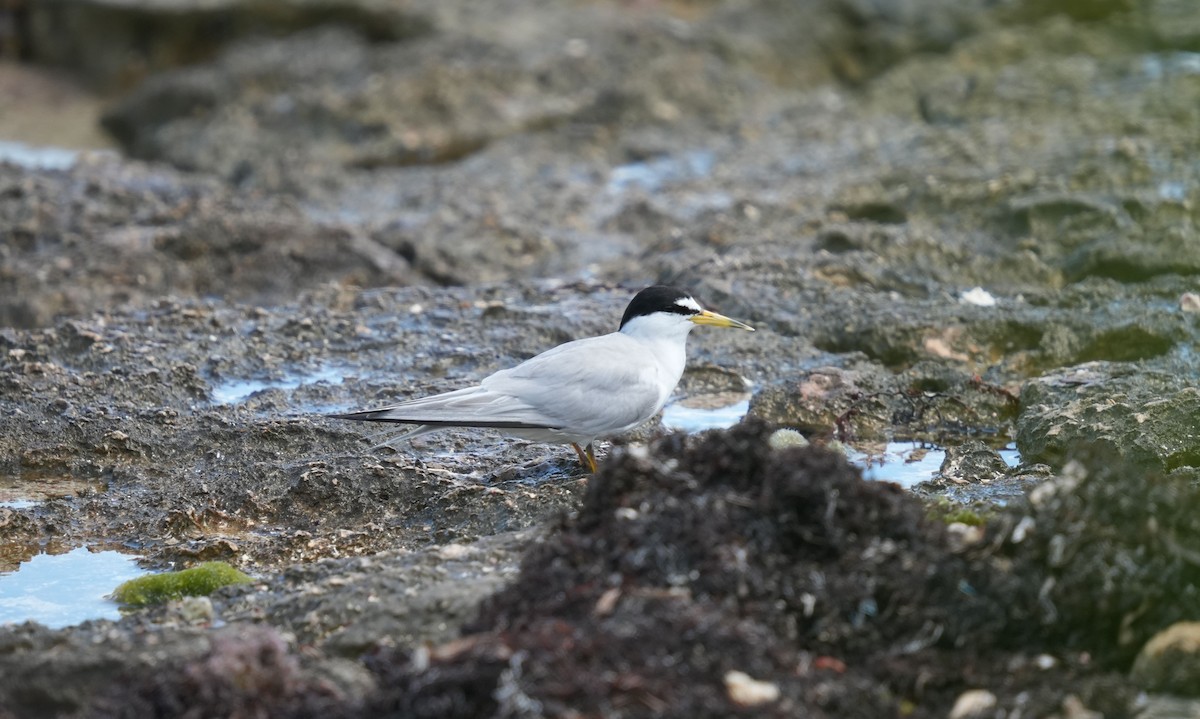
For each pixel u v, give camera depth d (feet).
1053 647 24.43
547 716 21.40
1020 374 44.42
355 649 26.13
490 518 33.73
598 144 73.87
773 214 59.26
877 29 87.10
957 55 80.84
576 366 35.17
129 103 84.02
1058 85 72.23
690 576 24.88
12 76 90.84
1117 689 23.07
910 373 43.37
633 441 39.11
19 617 30.55
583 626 23.35
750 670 22.62
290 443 39.45
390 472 36.45
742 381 44.27
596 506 27.02
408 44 84.43
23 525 35.32
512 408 34.53
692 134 75.66
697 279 50.88
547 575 25.23
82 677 25.21
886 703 22.98
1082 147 60.70
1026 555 24.82
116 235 56.13
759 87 82.28
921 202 57.16
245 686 23.29
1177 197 54.08
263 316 49.01
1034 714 22.59
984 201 56.08
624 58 81.20
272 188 70.44
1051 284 50.78
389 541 33.76
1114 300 48.01
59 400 41.60
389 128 74.23
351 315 49.11
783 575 25.04
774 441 35.83
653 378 36.17
